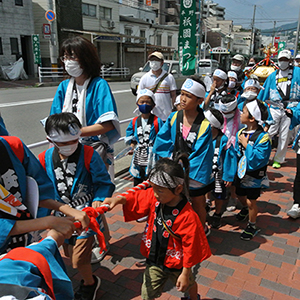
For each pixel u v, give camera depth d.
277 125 5.52
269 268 2.98
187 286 1.99
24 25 21.89
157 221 2.08
